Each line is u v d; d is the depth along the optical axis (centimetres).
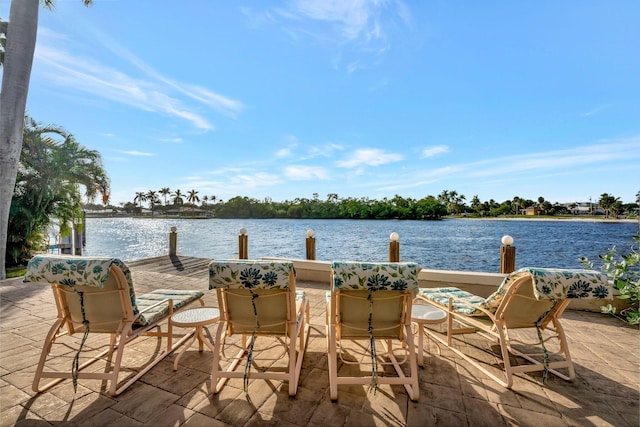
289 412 184
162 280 555
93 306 210
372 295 207
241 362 248
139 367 237
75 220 847
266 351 268
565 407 191
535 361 248
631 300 348
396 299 212
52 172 762
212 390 201
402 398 200
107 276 187
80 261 188
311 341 292
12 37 539
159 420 175
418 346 245
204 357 256
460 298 270
